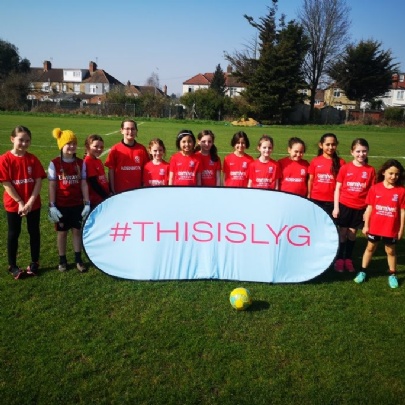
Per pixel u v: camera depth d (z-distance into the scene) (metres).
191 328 3.50
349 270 4.91
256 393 2.78
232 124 37.81
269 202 4.56
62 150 4.41
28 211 4.19
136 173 5.22
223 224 4.53
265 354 3.18
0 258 4.90
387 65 47.47
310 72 48.94
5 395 2.69
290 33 43.59
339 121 45.09
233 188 4.59
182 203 4.57
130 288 4.23
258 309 3.86
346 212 4.87
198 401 2.70
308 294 4.21
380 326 3.63
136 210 4.55
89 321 3.58
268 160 5.16
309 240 4.52
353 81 48.44
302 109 46.38
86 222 4.50
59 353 3.12
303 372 3.00
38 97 68.19
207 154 5.34
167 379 2.88
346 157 15.98
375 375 2.98
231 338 3.38
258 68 43.34
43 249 5.30
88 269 4.68
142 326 3.51
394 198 4.29
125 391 2.77
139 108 44.50
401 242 6.06
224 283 4.41
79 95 74.44
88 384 2.81
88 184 4.89
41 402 2.65
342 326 3.61
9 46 65.25
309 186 5.27
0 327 3.44
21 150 4.21
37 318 3.60
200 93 45.06
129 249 4.50
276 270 4.46
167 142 18.66
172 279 4.44
